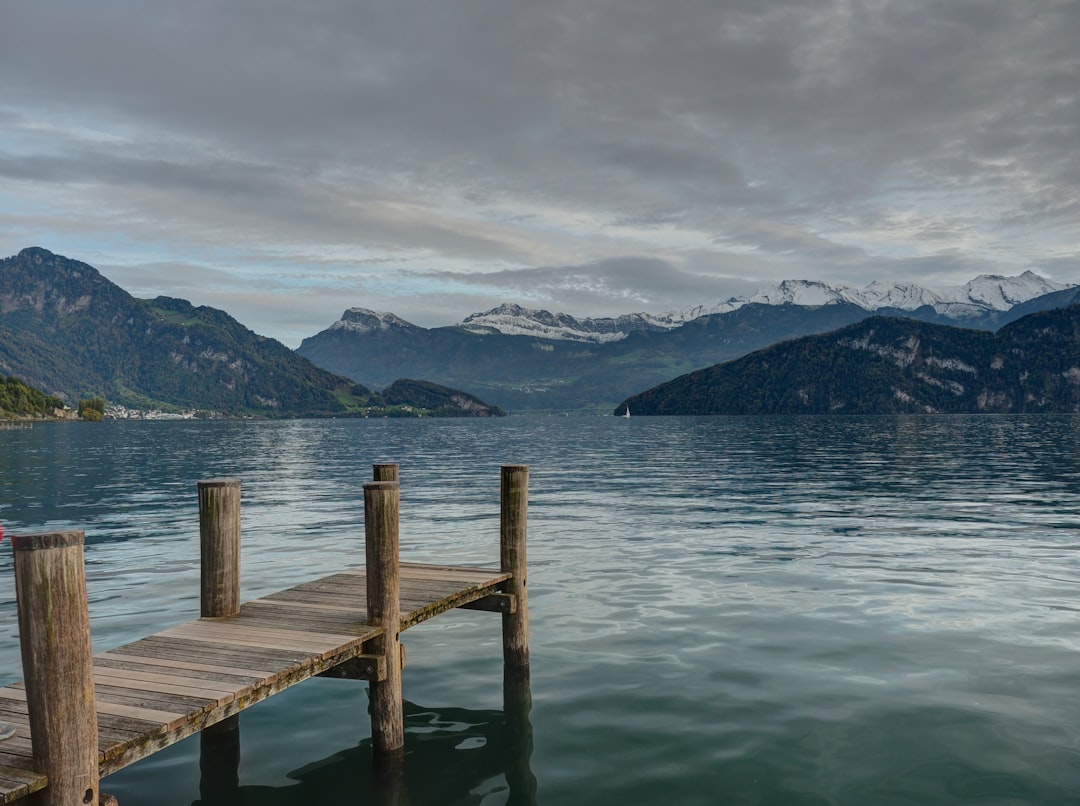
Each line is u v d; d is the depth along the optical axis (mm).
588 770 8656
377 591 9656
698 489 38094
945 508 30016
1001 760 8742
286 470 54656
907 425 164625
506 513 12188
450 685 11305
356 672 9336
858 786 8188
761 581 17516
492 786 8328
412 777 8594
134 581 17578
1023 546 21688
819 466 53125
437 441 114625
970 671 11578
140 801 8141
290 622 10102
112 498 35438
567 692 10961
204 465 60344
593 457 66875
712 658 12281
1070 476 43906
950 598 15867
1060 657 12164
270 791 8328
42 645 5469
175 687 7711
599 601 15867
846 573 18297
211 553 10453
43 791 5539
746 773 8508
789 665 11938
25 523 26953
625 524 26375
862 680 11250
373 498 9633
